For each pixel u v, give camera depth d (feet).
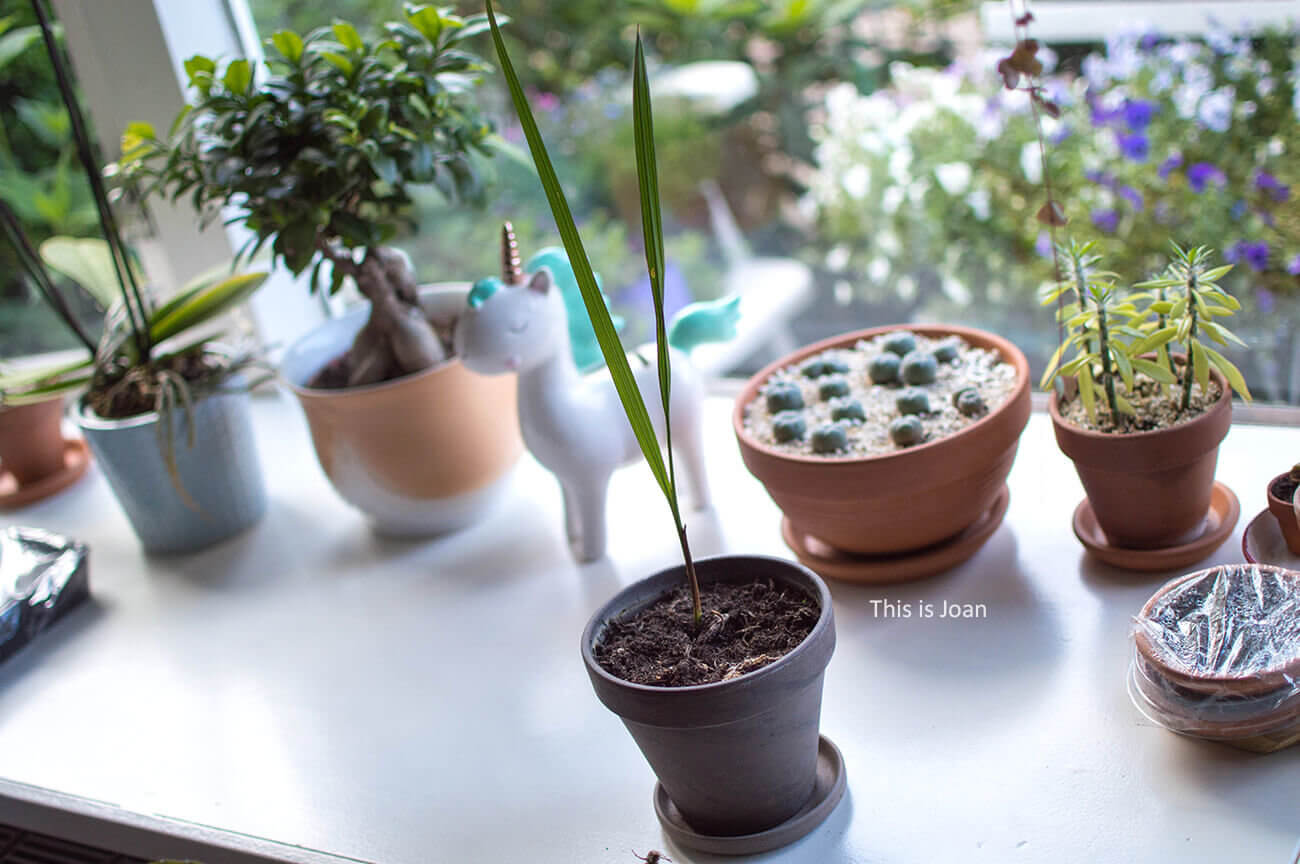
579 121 6.33
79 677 3.75
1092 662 3.16
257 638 3.77
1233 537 3.33
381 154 3.56
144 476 4.02
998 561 3.47
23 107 4.75
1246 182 3.99
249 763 3.37
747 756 2.82
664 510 3.92
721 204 6.46
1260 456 3.59
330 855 3.11
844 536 3.40
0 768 3.48
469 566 3.89
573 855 3.03
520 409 3.59
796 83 6.08
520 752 3.27
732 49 6.27
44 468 4.63
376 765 3.31
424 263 5.35
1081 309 3.29
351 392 3.71
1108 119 4.25
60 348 5.20
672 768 2.86
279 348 4.59
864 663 3.28
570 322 3.70
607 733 3.28
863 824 2.96
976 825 2.92
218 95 3.70
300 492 4.39
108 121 4.47
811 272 5.84
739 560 3.07
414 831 3.14
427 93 3.65
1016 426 3.31
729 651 2.90
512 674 3.49
